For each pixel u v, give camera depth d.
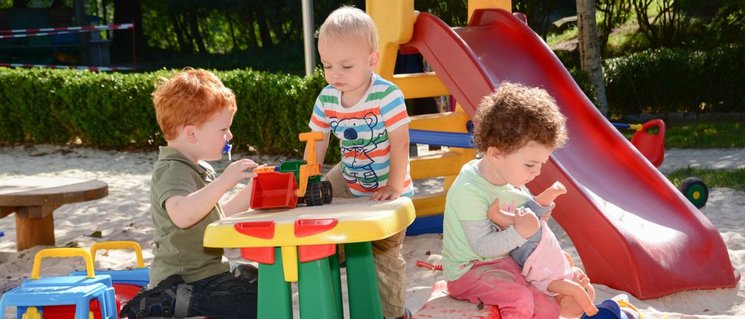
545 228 3.29
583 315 3.40
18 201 5.89
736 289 4.89
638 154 5.61
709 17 19.22
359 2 21.78
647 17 19.14
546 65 6.21
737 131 12.85
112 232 7.00
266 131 11.50
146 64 25.23
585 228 4.91
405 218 3.05
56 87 12.30
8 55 23.75
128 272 3.83
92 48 23.94
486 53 6.20
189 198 3.11
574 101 6.02
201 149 3.39
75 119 12.22
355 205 3.14
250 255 2.83
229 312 3.20
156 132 12.07
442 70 5.82
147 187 9.38
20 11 23.88
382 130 3.80
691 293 4.80
